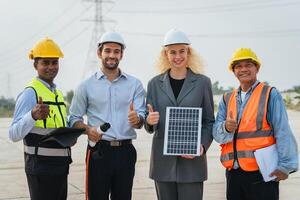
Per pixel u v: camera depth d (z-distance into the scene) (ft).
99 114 16.85
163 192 16.98
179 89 16.71
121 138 16.75
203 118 16.74
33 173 15.05
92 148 16.67
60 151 15.25
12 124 14.97
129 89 17.02
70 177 31.09
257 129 15.24
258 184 15.34
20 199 25.76
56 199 15.43
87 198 16.88
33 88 15.23
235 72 15.70
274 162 15.11
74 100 17.07
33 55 15.52
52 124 15.33
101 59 17.02
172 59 16.42
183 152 15.93
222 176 31.45
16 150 46.68
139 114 16.67
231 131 15.33
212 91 16.87
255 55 15.61
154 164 16.92
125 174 16.85
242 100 15.75
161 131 16.62
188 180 16.56
